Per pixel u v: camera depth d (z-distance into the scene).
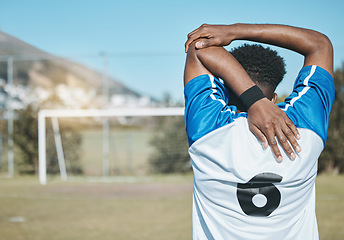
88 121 14.62
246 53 1.32
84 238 5.40
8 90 12.82
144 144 19.98
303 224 1.26
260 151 1.18
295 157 1.16
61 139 13.30
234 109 1.28
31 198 8.71
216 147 1.20
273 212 1.20
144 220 6.54
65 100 13.52
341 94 11.95
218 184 1.21
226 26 1.27
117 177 12.68
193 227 1.34
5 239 5.32
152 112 9.89
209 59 1.23
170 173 13.29
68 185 10.92
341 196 8.73
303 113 1.18
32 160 13.14
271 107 1.15
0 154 13.64
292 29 1.29
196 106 1.23
